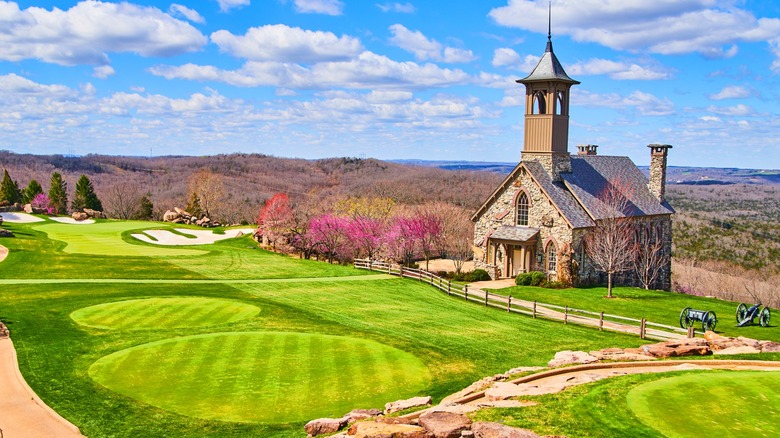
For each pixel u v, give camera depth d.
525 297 44.50
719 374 20.83
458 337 32.47
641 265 55.44
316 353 28.08
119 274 50.56
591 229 51.25
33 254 56.81
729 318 37.16
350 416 18.80
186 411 21.64
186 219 103.88
